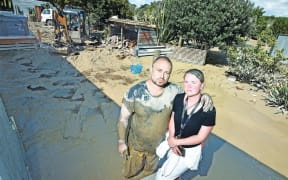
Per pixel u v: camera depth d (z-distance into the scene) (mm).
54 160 3406
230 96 7074
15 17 11000
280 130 5027
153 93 2031
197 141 2061
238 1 11344
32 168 3178
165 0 13398
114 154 3668
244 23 11453
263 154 3992
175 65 11219
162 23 13625
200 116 1977
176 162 2232
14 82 6652
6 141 2203
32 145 3723
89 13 22000
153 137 2229
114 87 7086
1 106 3189
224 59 13766
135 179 2600
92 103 5672
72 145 3834
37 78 7215
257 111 6008
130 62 10883
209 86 8016
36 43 11820
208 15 11070
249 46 8844
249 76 8680
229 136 4523
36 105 5242
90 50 12328
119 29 16250
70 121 4660
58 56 10344
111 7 23078
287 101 6090
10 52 10352
